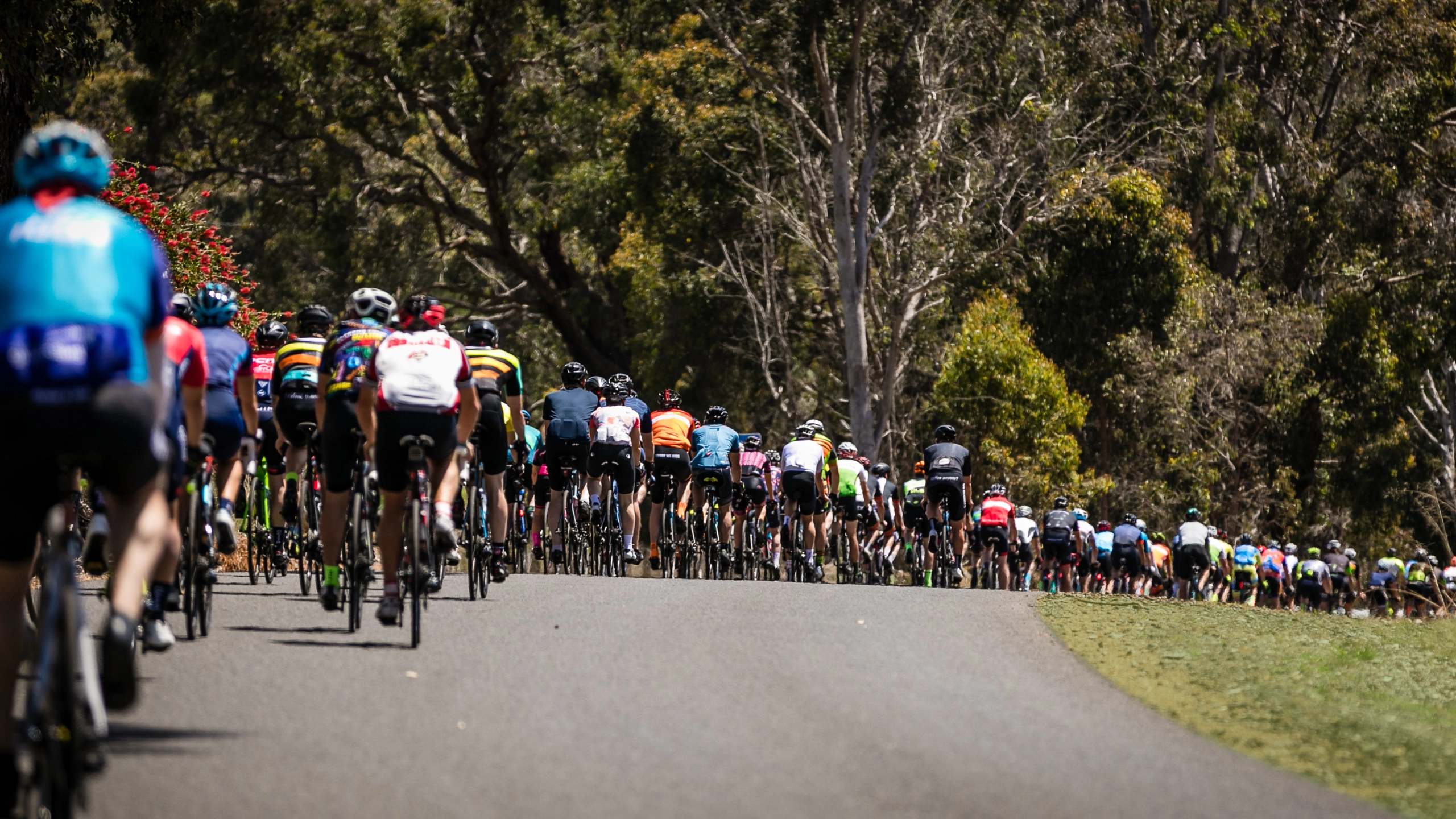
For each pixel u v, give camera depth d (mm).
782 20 59812
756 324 71875
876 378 73312
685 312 74562
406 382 14875
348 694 12352
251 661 13844
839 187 62844
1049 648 17359
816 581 32562
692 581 24812
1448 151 72812
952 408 63469
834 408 82062
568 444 27844
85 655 8242
